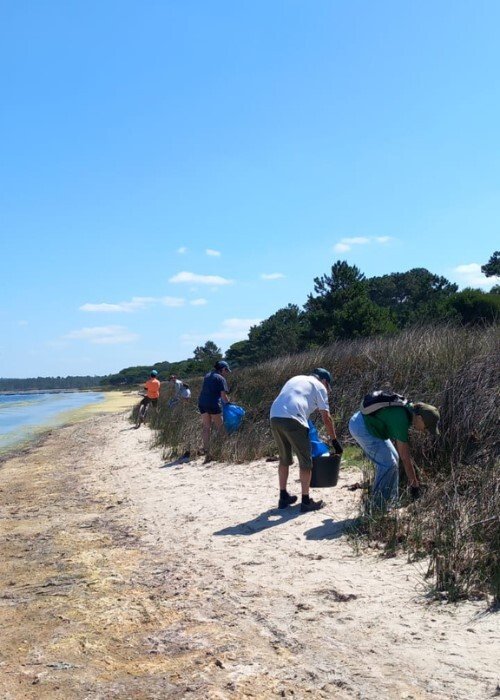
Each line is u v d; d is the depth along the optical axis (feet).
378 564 18.42
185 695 12.26
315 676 12.60
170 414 65.98
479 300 92.43
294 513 24.82
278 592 17.28
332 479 25.66
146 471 40.27
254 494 29.12
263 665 13.26
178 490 32.68
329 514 23.85
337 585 17.19
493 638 13.32
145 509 29.60
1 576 21.21
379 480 22.80
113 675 13.41
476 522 18.29
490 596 15.21
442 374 33.60
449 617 14.56
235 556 20.79
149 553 22.45
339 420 37.32
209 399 42.14
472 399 26.73
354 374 41.81
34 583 20.13
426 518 20.70
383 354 41.52
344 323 115.44
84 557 22.59
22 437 78.43
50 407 164.66
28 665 14.15
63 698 12.57
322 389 25.34
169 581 19.15
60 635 15.70
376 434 22.93
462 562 16.75
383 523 20.67
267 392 49.42
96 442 63.26
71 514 30.32
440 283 211.00
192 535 24.06
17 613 17.51
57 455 55.98
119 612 16.94
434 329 44.50
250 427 42.47
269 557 20.26
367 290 143.95
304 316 185.16
